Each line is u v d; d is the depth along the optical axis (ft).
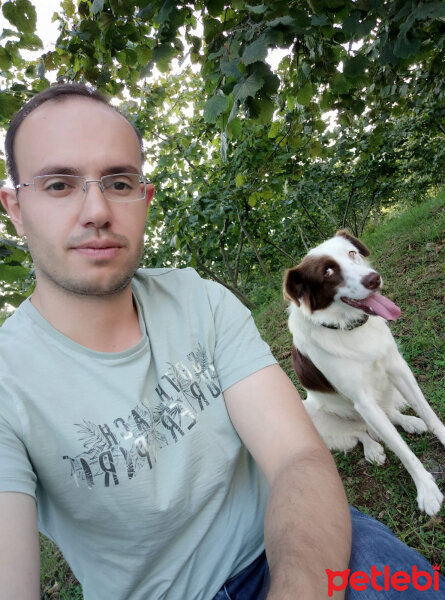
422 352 4.31
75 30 3.41
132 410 1.32
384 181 13.82
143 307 1.57
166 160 9.04
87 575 1.35
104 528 1.28
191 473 1.37
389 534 1.36
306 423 1.48
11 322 1.44
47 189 1.34
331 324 3.49
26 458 1.18
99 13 3.02
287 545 1.10
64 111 1.36
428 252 6.67
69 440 1.23
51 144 1.32
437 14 1.95
